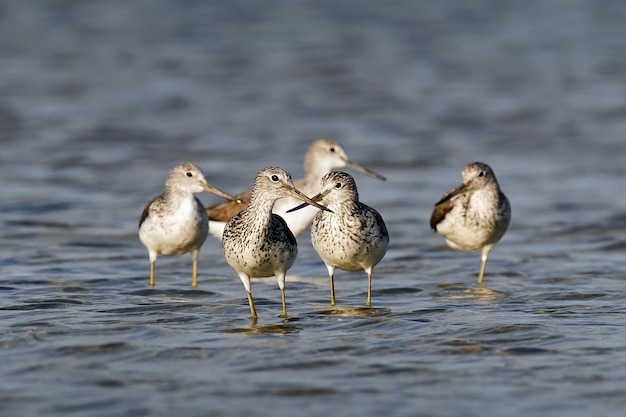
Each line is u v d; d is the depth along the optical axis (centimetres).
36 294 1429
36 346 1155
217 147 2808
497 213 1523
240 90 3709
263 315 1322
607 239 1814
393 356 1118
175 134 2981
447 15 5459
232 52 4459
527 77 3925
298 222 1725
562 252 1728
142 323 1266
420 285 1513
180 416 942
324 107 3422
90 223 1958
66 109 3325
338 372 1065
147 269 1628
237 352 1137
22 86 3703
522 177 2414
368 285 1385
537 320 1264
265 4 5809
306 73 4025
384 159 2658
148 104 3441
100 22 5203
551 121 3155
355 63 4231
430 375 1052
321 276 1586
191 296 1445
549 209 2073
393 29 5047
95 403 976
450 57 4359
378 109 3384
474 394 996
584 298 1398
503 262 1666
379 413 947
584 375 1045
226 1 5900
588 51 4447
